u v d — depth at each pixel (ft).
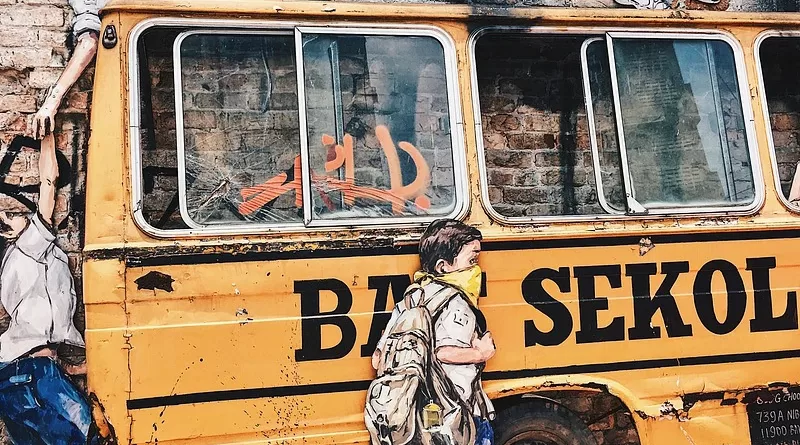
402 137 11.58
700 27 12.96
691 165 12.66
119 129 10.69
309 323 10.93
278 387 10.79
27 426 12.42
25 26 13.17
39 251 12.84
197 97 11.12
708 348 12.32
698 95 12.85
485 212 11.66
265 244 10.89
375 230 11.25
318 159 11.27
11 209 12.82
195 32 11.16
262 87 11.32
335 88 11.45
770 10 14.21
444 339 11.23
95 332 10.36
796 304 12.73
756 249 12.64
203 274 10.68
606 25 12.54
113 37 10.85
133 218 10.59
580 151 13.55
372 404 10.99
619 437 14.51
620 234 12.11
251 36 11.35
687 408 12.17
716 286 12.42
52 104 13.04
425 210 11.51
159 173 11.20
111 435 10.32
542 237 11.79
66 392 12.61
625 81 12.58
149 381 10.44
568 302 11.80
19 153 12.95
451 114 11.76
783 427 12.71
